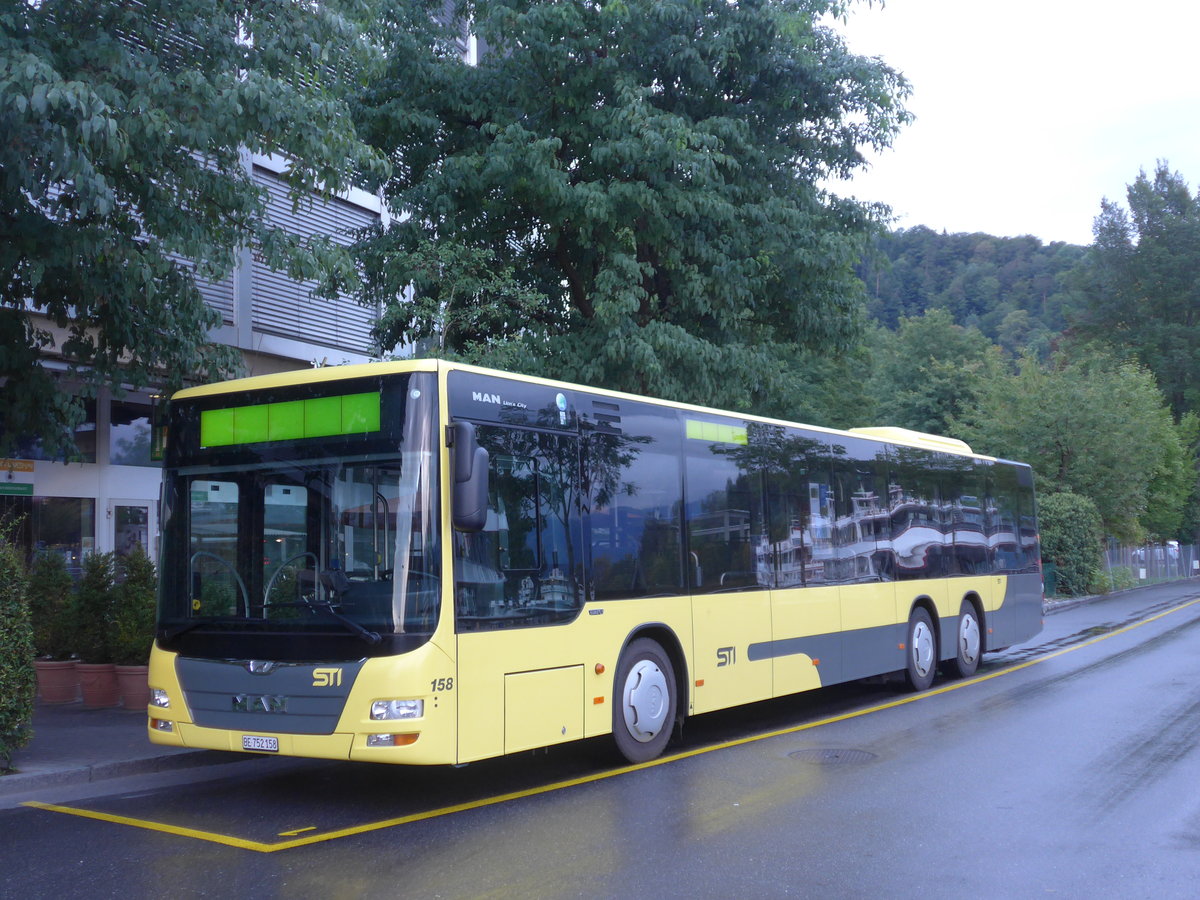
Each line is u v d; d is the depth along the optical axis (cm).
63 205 1030
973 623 1628
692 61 1680
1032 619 1848
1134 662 1712
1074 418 3869
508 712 806
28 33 973
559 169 1628
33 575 1361
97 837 724
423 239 1670
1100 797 817
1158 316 7200
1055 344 7719
